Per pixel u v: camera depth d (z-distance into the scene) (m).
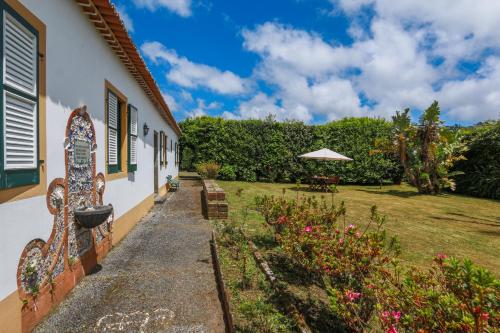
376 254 2.81
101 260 4.51
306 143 19.56
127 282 3.73
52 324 2.78
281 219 4.68
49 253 3.01
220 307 3.16
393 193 15.76
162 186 11.90
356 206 11.02
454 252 5.71
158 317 2.94
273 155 19.31
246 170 19.28
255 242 5.48
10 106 2.37
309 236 3.63
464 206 11.90
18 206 2.48
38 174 2.79
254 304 3.08
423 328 1.78
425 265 4.85
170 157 15.31
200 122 20.31
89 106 4.15
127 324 2.81
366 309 2.59
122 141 6.07
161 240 5.59
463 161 16.66
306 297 3.45
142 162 7.66
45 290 2.91
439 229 7.66
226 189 14.63
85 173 4.00
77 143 3.73
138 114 7.25
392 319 1.93
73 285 3.55
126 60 5.62
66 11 3.44
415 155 15.45
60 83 3.29
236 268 4.15
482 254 5.66
